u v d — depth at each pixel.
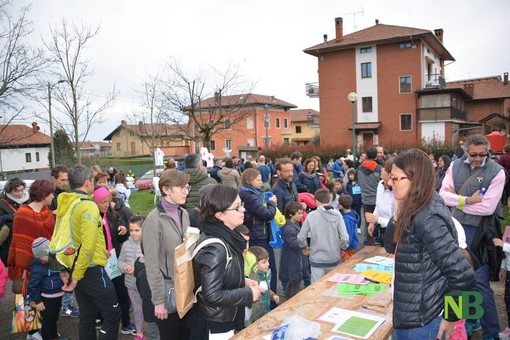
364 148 29.78
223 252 2.42
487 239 3.78
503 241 3.74
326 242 4.81
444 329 2.10
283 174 5.85
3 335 4.73
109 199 4.53
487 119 34.12
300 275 5.06
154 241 3.21
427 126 33.19
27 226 4.11
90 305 3.68
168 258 3.26
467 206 3.82
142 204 16.39
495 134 11.99
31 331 4.32
